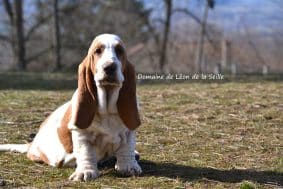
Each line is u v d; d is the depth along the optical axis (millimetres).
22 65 28203
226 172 6035
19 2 28156
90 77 5574
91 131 5711
